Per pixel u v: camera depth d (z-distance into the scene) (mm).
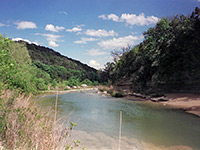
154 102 14016
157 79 19875
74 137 5344
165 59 17938
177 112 9734
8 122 3445
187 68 16938
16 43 22484
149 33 19344
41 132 3512
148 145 4969
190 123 7367
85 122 7480
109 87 29812
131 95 19484
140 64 26422
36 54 51219
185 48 16656
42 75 27172
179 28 17000
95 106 12219
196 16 16062
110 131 6254
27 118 3947
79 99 16516
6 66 4895
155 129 6559
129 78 27750
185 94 15492
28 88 8742
